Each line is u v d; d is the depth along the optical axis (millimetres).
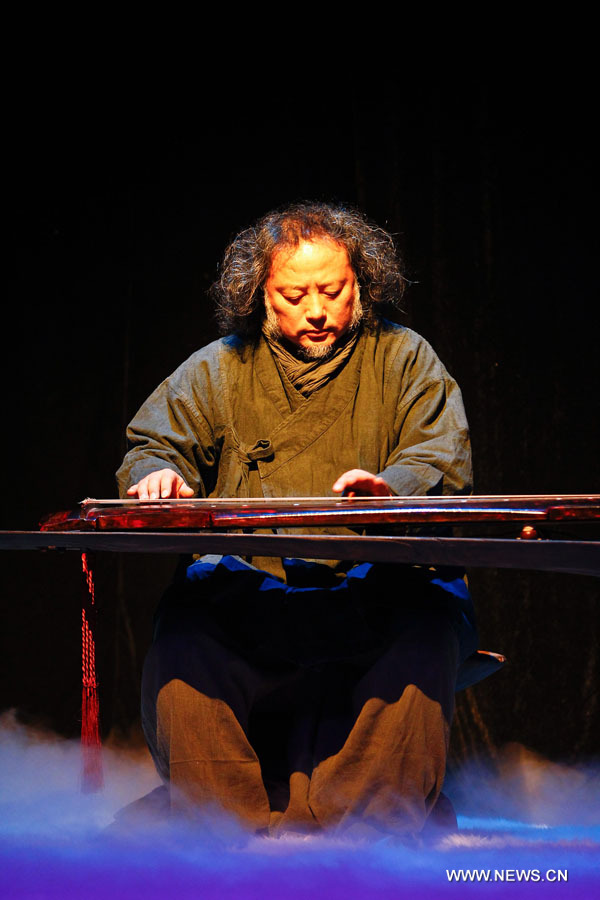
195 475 5840
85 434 10320
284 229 5758
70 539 4004
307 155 10297
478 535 5328
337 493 4789
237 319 6027
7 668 10031
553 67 10070
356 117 10133
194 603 5020
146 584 10070
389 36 10156
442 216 10031
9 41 10477
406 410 5781
